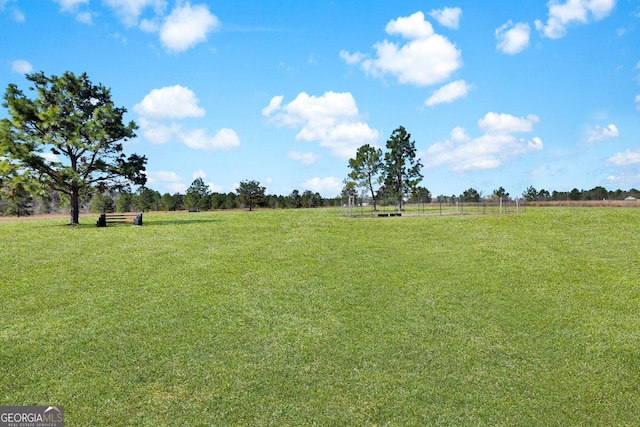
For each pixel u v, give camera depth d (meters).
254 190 57.62
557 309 12.54
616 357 9.91
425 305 12.66
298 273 15.47
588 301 13.15
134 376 8.70
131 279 14.59
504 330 11.15
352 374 8.97
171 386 8.41
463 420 7.62
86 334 10.44
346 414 7.69
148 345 9.96
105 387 8.30
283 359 9.51
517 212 31.20
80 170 27.38
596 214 28.05
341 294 13.45
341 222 26.80
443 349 10.11
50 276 14.85
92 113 28.02
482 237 21.69
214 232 23.27
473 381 8.84
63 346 9.82
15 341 10.02
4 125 25.09
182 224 26.70
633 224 24.55
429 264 16.73
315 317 11.75
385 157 39.84
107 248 19.12
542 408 8.04
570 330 11.23
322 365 9.30
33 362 9.12
